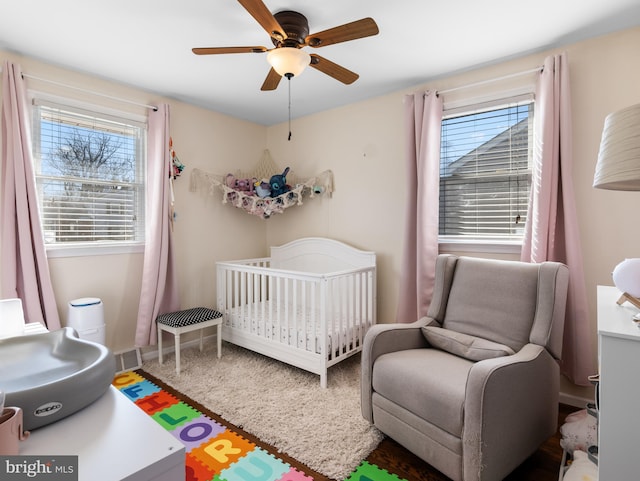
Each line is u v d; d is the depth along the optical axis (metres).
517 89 2.50
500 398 1.43
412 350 2.02
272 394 2.38
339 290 2.62
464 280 2.20
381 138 3.17
